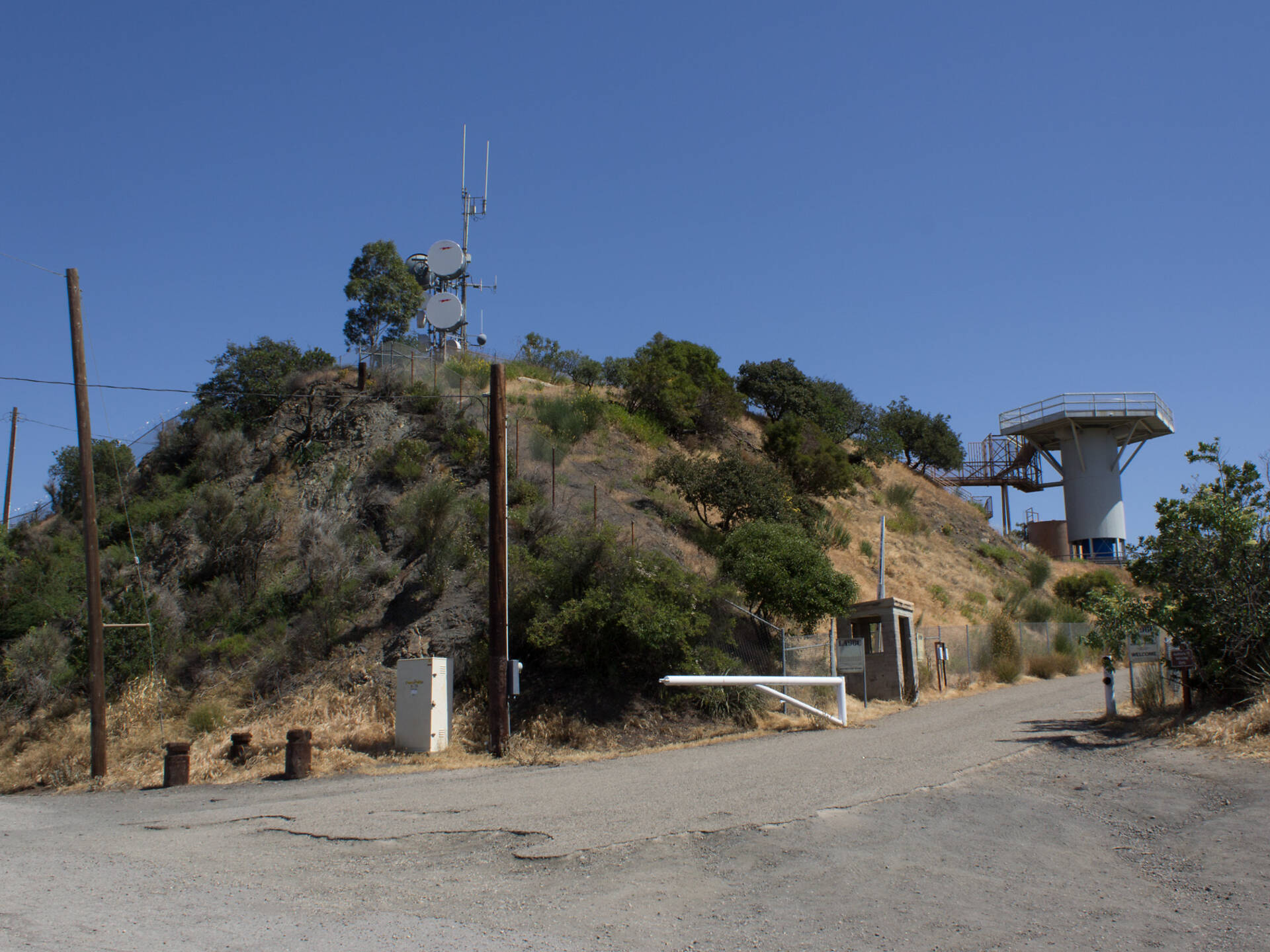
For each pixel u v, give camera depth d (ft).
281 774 47.26
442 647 61.11
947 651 80.79
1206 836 23.85
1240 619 40.83
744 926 18.97
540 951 18.02
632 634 56.65
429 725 50.83
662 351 132.26
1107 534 170.81
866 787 31.27
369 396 99.35
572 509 79.51
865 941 17.88
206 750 52.60
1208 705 41.70
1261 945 16.89
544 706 55.72
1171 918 18.56
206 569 79.41
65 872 25.43
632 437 109.60
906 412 175.63
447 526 72.64
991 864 22.47
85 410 55.98
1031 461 183.32
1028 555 153.58
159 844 29.58
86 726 60.23
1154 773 31.19
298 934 19.24
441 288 115.96
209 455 96.32
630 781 37.32
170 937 19.01
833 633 71.67
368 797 37.47
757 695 59.31
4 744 60.75
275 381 108.06
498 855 25.29
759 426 142.72
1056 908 19.39
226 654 67.05
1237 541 41.19
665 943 18.22
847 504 128.26
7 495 130.62
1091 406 171.42
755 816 27.53
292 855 26.71
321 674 61.67
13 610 78.23
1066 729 44.11
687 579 60.29
